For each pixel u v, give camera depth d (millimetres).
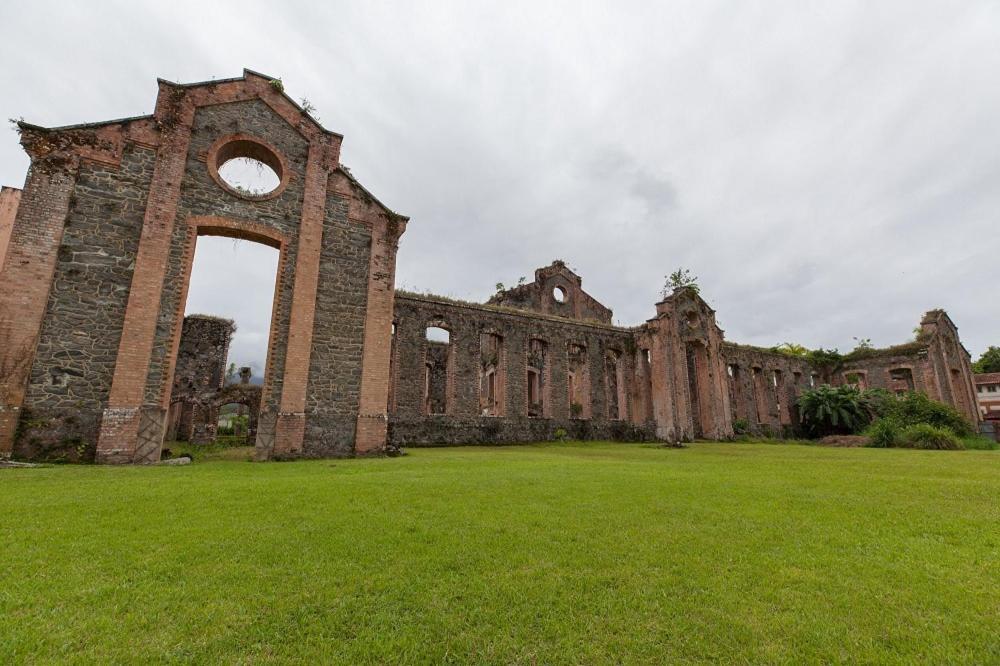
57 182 12469
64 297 12125
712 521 5527
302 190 15461
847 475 9375
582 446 22188
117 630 2939
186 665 2629
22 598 3305
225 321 27656
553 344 26500
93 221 12672
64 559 4043
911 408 27312
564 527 5188
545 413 25594
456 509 5922
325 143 16062
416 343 22516
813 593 3627
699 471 9961
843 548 4664
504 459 13203
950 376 35969
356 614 3215
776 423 33562
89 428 11844
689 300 29547
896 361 35625
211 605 3291
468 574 3891
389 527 5094
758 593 3611
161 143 13664
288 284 14781
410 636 2961
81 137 12891
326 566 3998
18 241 11859
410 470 9969
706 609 3350
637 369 28781
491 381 33156
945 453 17297
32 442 11328
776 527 5316
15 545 4344
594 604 3398
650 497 6758
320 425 14414
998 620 3229
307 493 6750
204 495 6555
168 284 13117
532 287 38750
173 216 13398
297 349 14414
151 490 6930
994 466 11414
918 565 4215
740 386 32938
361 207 16297
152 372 12539
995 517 5848
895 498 6945
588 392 27062
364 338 15508
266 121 15344
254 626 3043
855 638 2998
